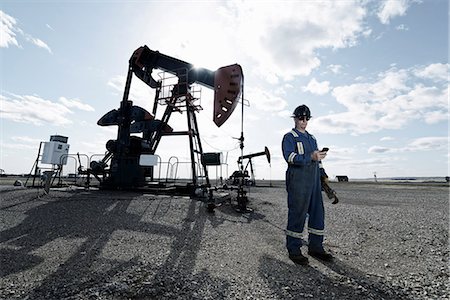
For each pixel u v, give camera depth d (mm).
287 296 2527
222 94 11727
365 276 3059
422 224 5926
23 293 2576
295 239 3607
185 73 12633
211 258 3656
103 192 11289
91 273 3068
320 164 4227
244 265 3396
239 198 8156
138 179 12258
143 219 6246
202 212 7398
